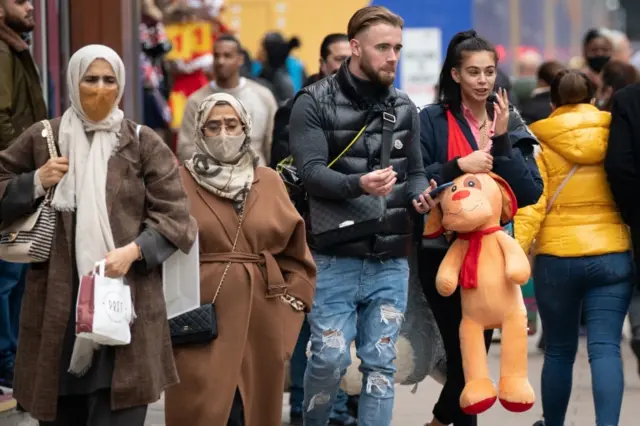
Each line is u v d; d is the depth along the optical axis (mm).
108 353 8602
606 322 11602
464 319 10781
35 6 16344
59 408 8773
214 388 9812
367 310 10734
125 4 17906
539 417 13992
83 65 8609
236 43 15945
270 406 10102
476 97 11008
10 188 8578
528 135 11109
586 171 11625
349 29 10688
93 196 8562
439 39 25828
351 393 12406
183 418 9859
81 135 8672
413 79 25812
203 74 22969
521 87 21344
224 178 9938
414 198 10656
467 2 27391
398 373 11461
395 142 10656
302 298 10125
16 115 12516
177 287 9148
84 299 8242
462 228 10602
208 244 9938
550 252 11703
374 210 10539
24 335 8703
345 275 10641
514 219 11484
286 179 10922
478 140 11109
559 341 11883
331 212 10555
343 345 10609
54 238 8594
